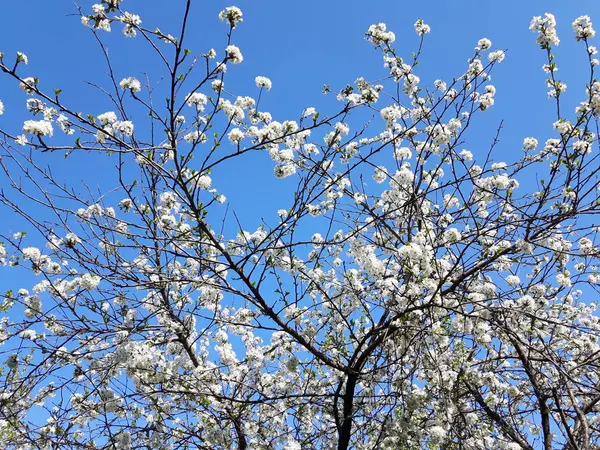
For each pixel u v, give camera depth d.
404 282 5.84
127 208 6.06
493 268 6.35
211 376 6.58
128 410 6.15
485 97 6.55
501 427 6.45
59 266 6.19
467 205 5.57
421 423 5.75
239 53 4.72
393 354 6.14
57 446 5.32
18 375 5.69
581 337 7.52
